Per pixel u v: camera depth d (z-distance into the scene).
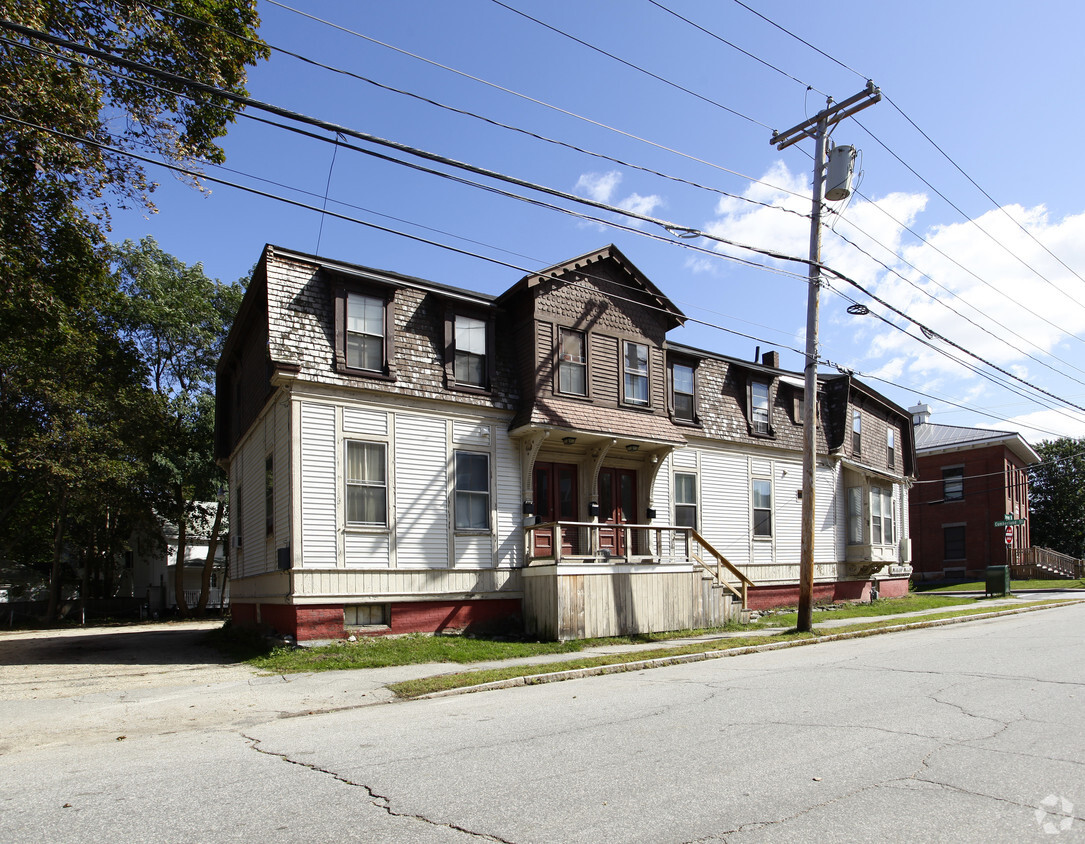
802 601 18.05
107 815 5.33
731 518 23.55
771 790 5.60
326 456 15.84
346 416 16.22
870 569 28.28
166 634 24.94
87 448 32.34
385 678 12.34
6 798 5.87
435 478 17.22
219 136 16.66
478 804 5.39
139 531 41.78
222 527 42.00
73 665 15.60
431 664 13.80
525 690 11.23
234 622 22.66
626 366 20.00
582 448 19.86
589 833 4.77
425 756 6.84
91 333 33.34
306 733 8.23
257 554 18.95
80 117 14.36
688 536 20.03
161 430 35.66
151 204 16.58
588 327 19.30
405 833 4.82
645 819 5.01
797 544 25.58
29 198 15.27
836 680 10.70
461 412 17.84
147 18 14.77
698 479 22.77
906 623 19.53
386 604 16.25
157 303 36.53
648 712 8.73
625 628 17.67
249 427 20.12
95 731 8.90
